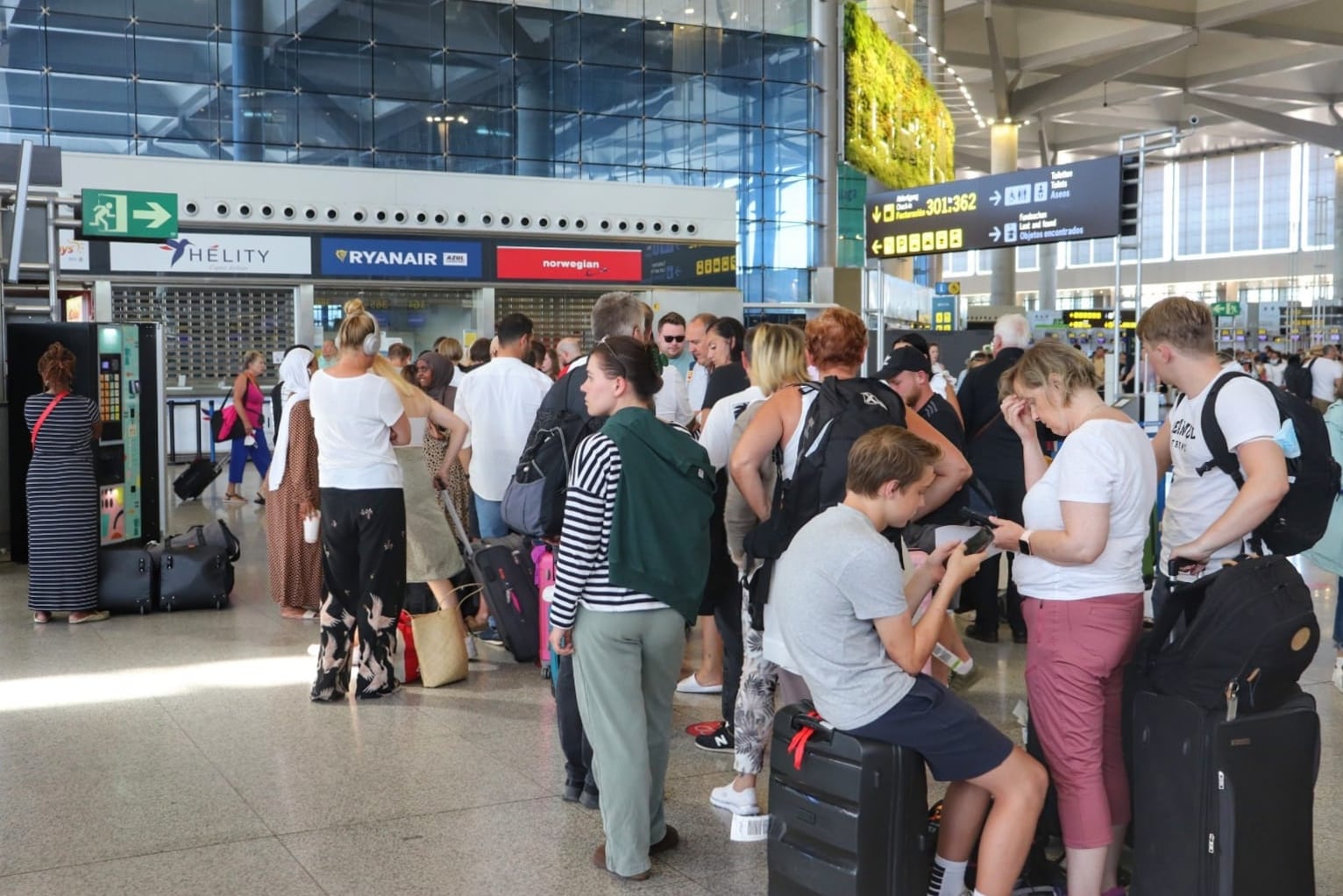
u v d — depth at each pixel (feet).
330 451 18.98
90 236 34.68
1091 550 10.78
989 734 10.73
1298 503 12.00
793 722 11.23
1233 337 155.12
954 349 82.79
